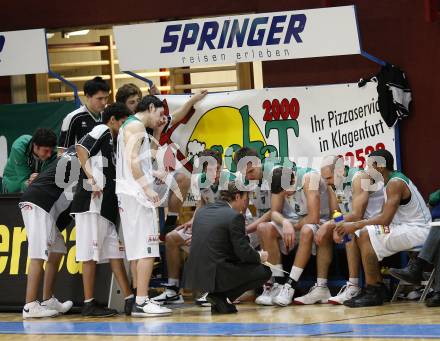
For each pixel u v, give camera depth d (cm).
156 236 1548
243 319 1453
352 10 1702
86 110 1747
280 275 1670
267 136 1808
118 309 1608
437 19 1817
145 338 1298
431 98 1830
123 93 1727
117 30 1795
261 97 1806
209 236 1539
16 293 1678
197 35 1770
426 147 1836
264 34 1744
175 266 1722
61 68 2370
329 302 1619
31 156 1748
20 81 2156
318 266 1641
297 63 1925
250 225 1709
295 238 1686
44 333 1394
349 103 1778
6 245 1698
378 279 1589
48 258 1609
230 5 1983
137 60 1798
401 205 1616
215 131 1823
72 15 2072
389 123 1761
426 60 1831
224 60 1766
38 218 1592
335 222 1600
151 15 2031
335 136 1784
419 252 1573
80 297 1641
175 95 1836
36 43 1845
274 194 1694
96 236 1561
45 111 1970
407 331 1245
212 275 1524
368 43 1869
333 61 1902
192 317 1503
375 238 1576
